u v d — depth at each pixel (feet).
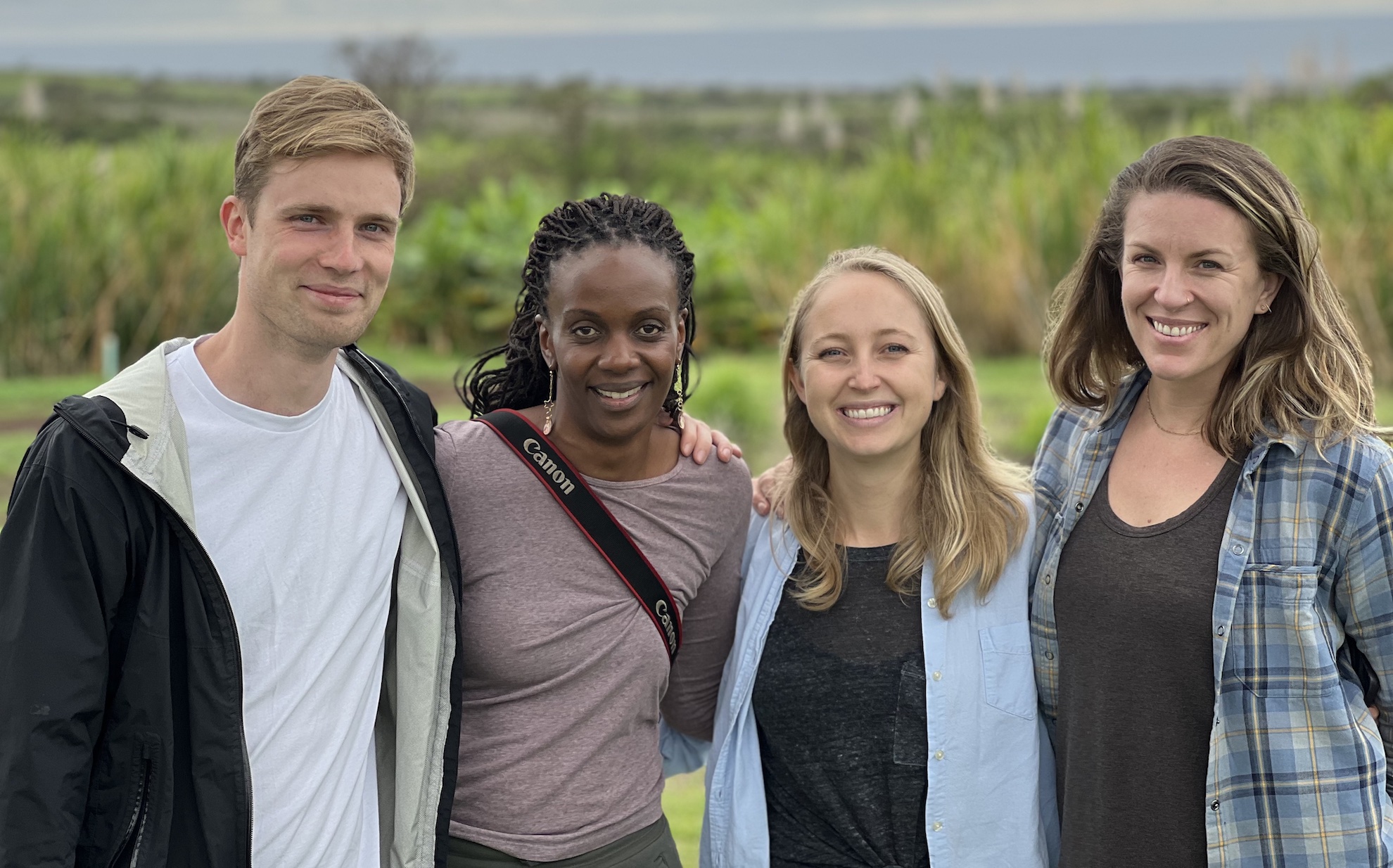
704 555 8.52
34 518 6.47
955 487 8.54
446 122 106.01
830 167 52.24
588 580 8.07
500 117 112.98
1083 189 40.81
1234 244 7.56
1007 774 8.27
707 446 8.64
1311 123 38.63
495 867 7.87
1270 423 7.73
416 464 7.72
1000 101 51.49
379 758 8.00
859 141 64.49
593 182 81.51
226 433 7.02
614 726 8.02
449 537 7.74
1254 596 7.47
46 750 6.37
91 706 6.51
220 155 41.63
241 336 7.14
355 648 7.39
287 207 6.92
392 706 7.88
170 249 39.50
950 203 44.70
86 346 39.01
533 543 8.04
